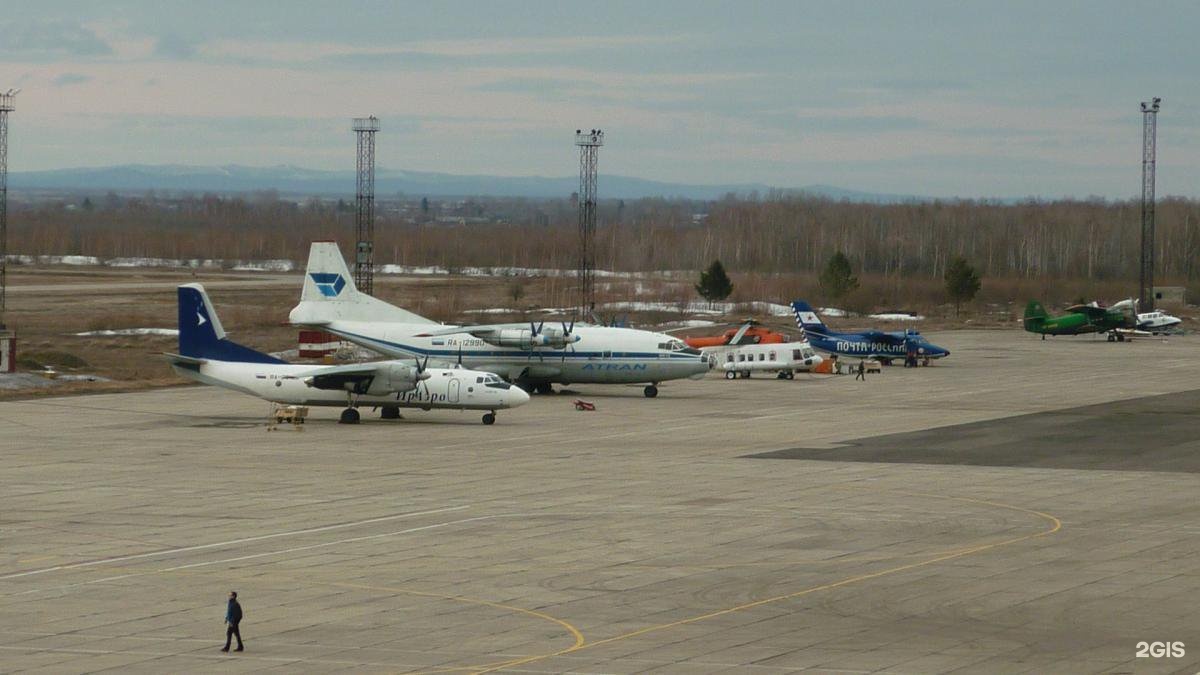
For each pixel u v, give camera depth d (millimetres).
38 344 130500
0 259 133500
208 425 82062
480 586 40750
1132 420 84375
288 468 64688
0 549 46250
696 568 43062
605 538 47812
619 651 33625
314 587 40656
